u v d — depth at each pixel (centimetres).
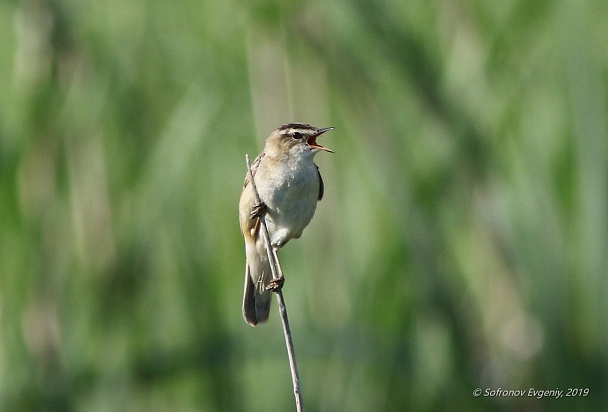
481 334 1078
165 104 1152
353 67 1093
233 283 1148
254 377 1110
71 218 1095
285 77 1173
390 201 1008
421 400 1015
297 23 1128
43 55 1066
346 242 1136
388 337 996
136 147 1119
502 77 1088
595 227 937
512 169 1048
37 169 1078
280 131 889
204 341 1027
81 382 1037
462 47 1127
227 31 1191
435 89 1039
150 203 1068
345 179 1173
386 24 1041
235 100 1172
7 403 1036
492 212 1038
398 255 1056
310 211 888
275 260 740
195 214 1104
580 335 965
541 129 1048
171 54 1164
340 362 1086
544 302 959
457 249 1109
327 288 1116
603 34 1079
